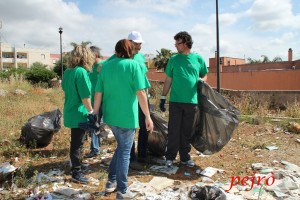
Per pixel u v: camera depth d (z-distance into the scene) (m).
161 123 5.51
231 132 5.29
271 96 12.81
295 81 23.14
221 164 5.51
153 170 5.16
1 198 4.07
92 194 4.21
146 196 4.13
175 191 4.34
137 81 3.76
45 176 4.65
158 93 13.86
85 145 6.43
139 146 5.46
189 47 5.18
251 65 36.62
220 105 5.39
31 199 4.01
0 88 16.97
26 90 18.08
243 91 13.52
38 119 6.46
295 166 5.38
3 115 9.77
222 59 46.88
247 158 5.82
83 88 4.28
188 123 5.25
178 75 5.15
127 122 3.82
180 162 5.50
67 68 4.54
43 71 30.39
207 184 4.62
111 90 3.81
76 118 4.43
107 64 3.89
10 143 6.48
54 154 5.89
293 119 8.89
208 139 5.41
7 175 4.67
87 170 5.11
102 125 6.69
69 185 4.49
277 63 33.66
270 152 6.14
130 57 3.93
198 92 5.31
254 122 8.70
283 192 4.38
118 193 3.94
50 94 16.77
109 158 5.58
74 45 4.58
